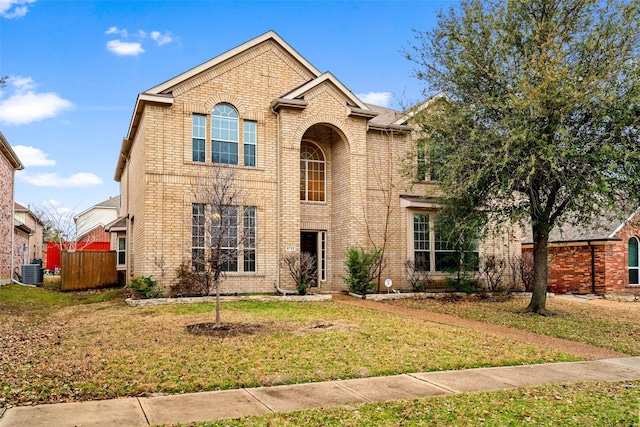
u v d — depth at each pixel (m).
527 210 14.73
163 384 7.28
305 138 21.09
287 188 19.08
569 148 12.66
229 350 9.27
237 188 17.80
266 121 19.34
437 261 20.92
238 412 6.22
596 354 10.50
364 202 20.06
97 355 8.86
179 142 17.78
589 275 22.25
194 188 17.69
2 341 10.28
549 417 6.33
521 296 19.59
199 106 18.22
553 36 13.57
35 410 6.09
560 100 12.41
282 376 7.84
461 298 18.81
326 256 21.20
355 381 7.79
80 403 6.40
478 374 8.46
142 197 17.98
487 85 15.10
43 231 51.78
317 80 19.52
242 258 18.52
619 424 6.14
